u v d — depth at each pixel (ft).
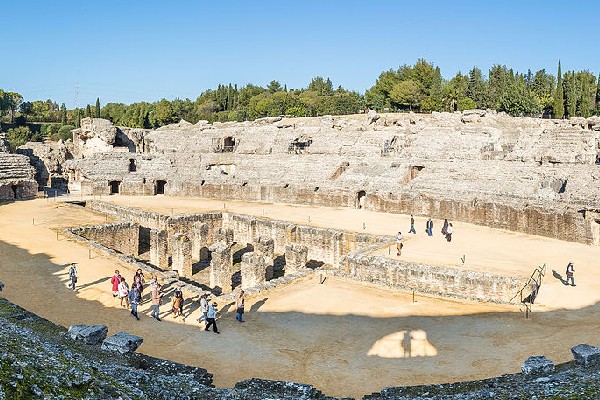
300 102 439.22
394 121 270.05
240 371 67.15
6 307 76.13
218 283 126.93
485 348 73.56
